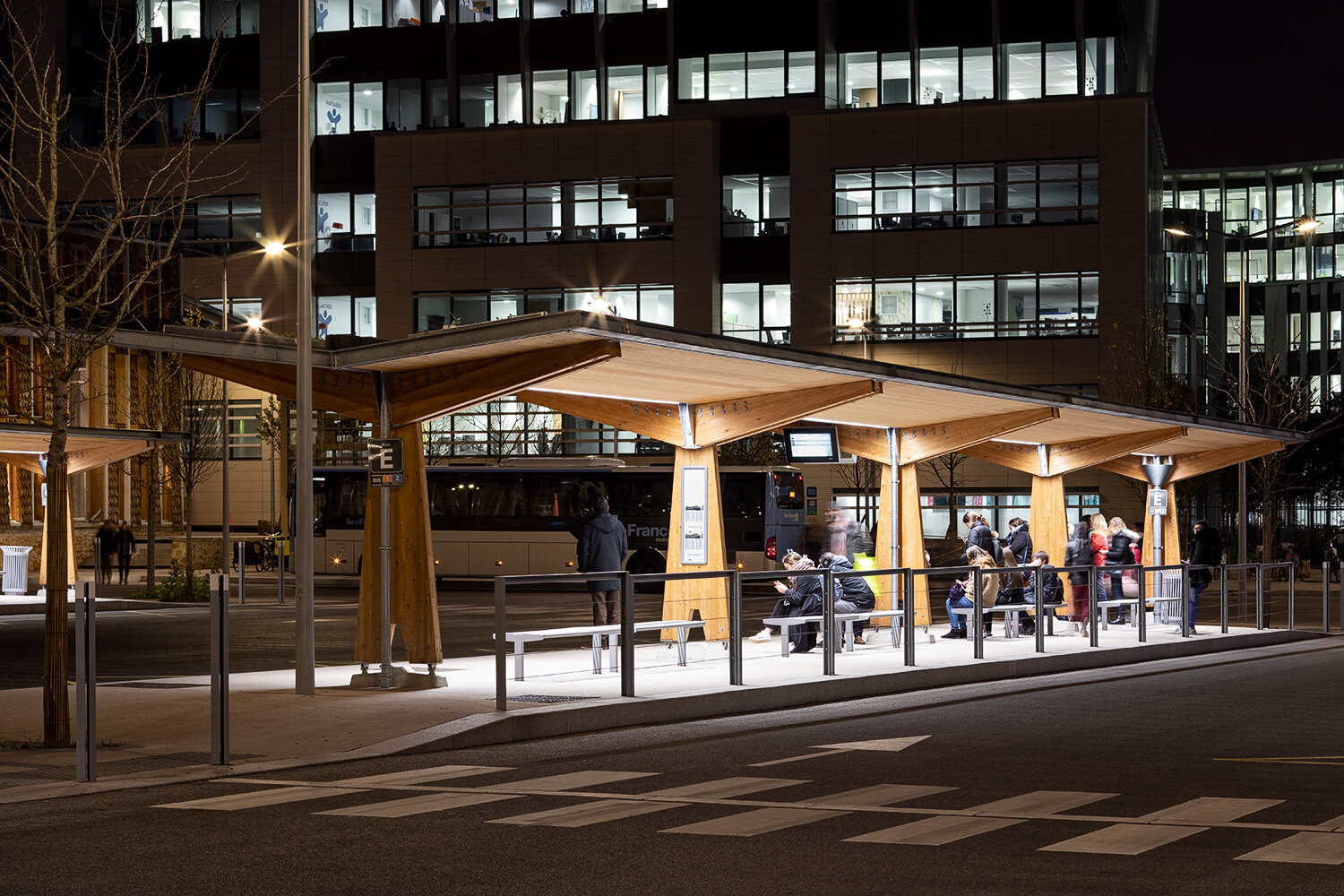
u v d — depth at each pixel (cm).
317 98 6369
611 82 6153
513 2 6216
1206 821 845
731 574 1573
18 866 736
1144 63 6334
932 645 2120
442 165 6166
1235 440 2925
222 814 888
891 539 2398
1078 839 790
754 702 1527
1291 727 1337
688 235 5950
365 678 1555
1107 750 1176
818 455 2227
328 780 1039
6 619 2998
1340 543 4675
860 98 5897
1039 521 2839
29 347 3778
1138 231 5556
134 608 3278
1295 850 755
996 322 5681
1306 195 9850
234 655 2180
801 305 5856
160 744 1195
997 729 1320
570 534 4269
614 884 686
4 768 1084
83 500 5138
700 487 1970
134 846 786
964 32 5812
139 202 1512
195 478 4119
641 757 1151
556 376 1480
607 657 1872
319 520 4512
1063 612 2611
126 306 1367
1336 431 6625
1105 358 5562
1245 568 2617
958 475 5719
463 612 3209
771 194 5981
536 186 6103
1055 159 5647
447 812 888
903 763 1098
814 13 5869
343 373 1574
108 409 5084
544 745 1241
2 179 1459
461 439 6025
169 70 6384
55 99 1359
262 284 6322
